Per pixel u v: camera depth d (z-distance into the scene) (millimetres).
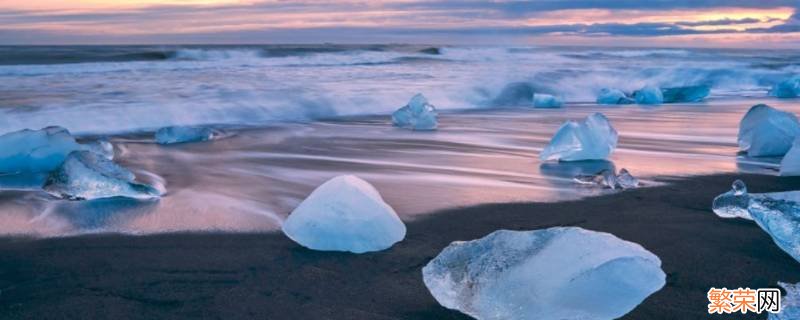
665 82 13953
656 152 5496
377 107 9195
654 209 3590
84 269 2645
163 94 9047
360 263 2721
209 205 3646
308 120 8086
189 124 7625
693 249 2896
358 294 2408
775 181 4344
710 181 4320
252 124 7633
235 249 2887
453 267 2404
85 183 3740
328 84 10891
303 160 5141
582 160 5078
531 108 9836
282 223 3289
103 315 2217
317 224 2918
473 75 12758
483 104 10297
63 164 3855
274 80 11344
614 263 2152
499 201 3773
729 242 2996
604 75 13625
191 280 2531
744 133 5574
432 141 6211
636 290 2146
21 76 10938
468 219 3404
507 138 6434
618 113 8938
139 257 2785
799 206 3014
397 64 15766
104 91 9227
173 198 3805
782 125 5230
